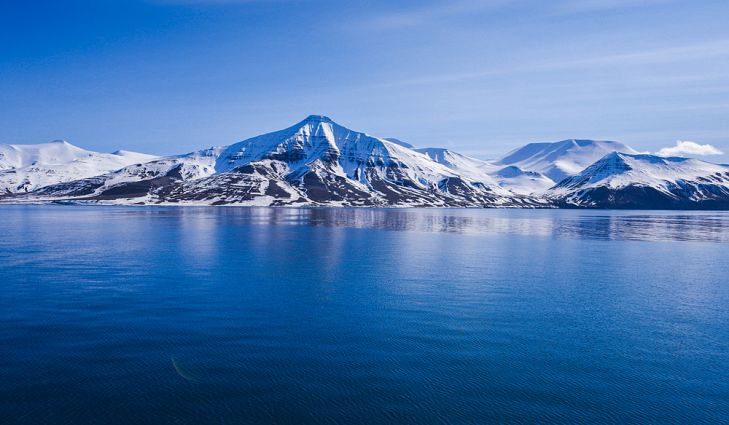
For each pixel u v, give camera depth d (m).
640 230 170.62
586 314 46.31
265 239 114.56
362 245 104.50
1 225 155.38
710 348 36.88
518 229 168.38
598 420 25.61
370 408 26.23
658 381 30.61
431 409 26.27
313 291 54.62
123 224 163.50
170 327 39.59
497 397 27.84
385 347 35.59
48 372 29.94
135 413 25.17
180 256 82.31
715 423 25.59
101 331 38.25
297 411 25.70
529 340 37.91
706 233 157.38
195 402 26.42
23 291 52.81
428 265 75.75
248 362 32.09
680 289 59.00
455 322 42.56
